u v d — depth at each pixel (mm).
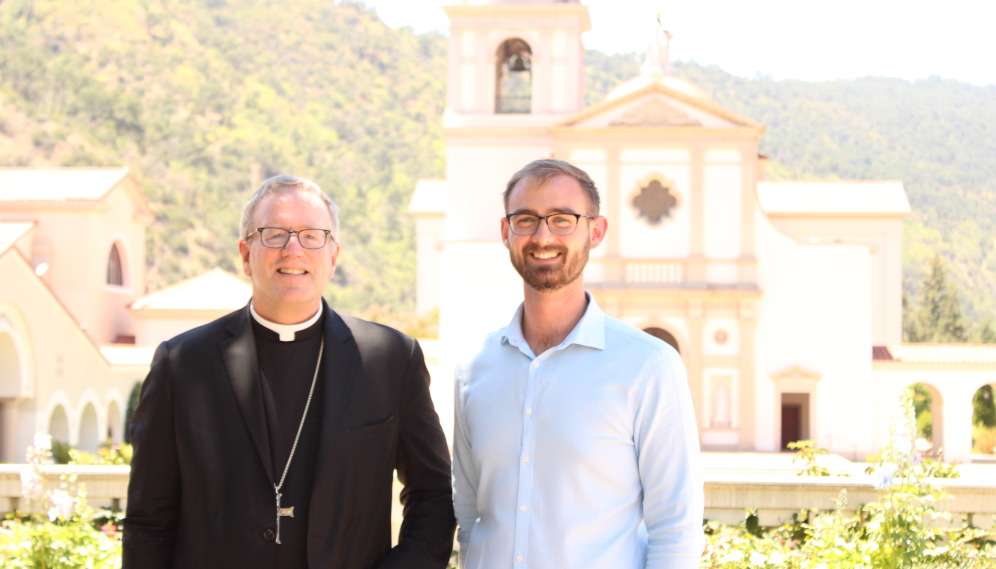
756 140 28016
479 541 3365
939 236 119438
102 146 106062
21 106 106562
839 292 27938
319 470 3326
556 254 3324
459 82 29969
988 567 5504
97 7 136125
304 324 3555
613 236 28312
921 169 144125
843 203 39875
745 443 27516
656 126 28141
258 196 3529
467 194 29891
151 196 99375
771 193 40875
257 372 3447
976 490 6203
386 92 151625
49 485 6633
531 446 3273
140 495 3393
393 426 3561
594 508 3199
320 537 3299
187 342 3496
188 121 122375
